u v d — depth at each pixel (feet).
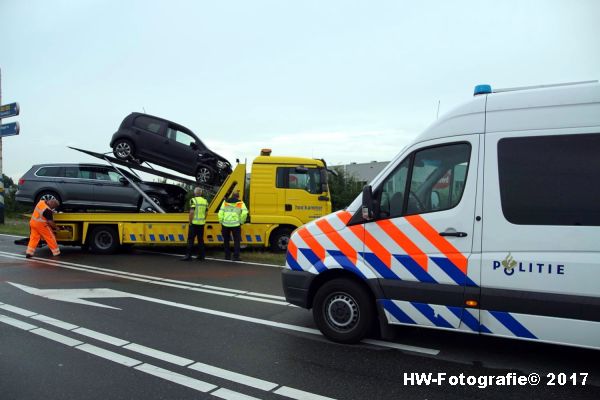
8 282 27.04
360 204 15.98
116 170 41.52
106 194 42.57
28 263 34.37
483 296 13.64
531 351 15.70
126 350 15.64
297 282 16.97
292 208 38.11
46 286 26.02
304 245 16.98
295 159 38.42
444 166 14.53
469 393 12.44
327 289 16.40
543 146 13.16
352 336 16.07
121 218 38.63
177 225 38.45
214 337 17.12
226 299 23.27
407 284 14.83
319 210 38.42
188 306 21.79
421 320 14.71
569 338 12.60
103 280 28.04
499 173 13.61
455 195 14.26
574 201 12.66
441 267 14.30
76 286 26.09
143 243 38.63
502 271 13.41
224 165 41.04
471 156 14.03
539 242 12.96
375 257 15.48
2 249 42.68
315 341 16.71
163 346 16.08
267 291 25.20
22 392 12.34
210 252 40.96
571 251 12.59
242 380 13.20
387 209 15.43
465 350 15.79
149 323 18.90
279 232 38.58
